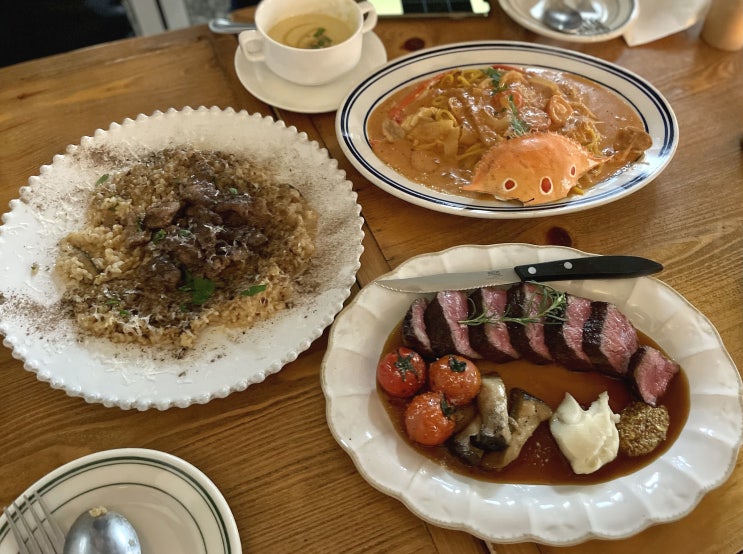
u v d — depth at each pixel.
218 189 0.49
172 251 0.45
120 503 0.35
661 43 0.64
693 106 0.59
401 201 0.52
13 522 0.33
